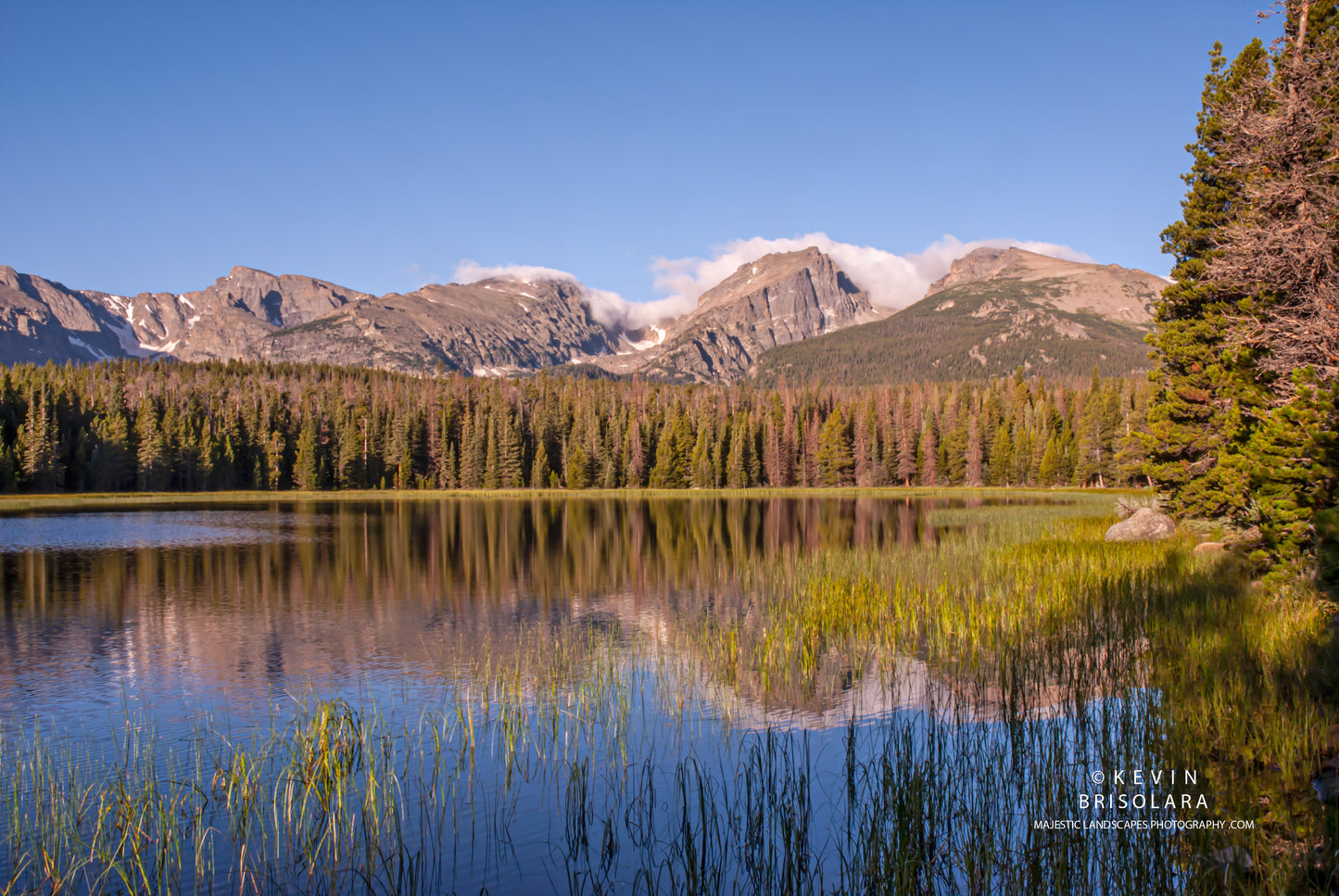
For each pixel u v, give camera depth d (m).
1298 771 9.31
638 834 9.23
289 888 8.27
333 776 10.85
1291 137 21.14
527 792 10.44
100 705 15.13
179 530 53.84
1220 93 28.06
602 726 13.05
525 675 16.55
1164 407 31.77
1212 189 29.33
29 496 95.06
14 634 21.52
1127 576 21.30
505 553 40.06
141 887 8.38
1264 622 15.13
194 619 23.44
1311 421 17.17
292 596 27.42
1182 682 12.28
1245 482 22.67
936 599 21.14
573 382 177.75
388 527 56.59
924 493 111.31
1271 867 7.28
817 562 30.23
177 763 12.03
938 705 13.52
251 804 10.30
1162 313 33.12
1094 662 14.41
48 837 9.55
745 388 170.88
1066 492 104.75
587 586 29.16
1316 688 11.30
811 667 16.00
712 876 8.16
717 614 22.91
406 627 21.97
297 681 16.62
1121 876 7.47
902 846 7.94
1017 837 8.49
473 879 8.32
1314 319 20.59
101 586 29.73
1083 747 10.73
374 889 8.18
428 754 11.93
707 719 13.27
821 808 9.70
